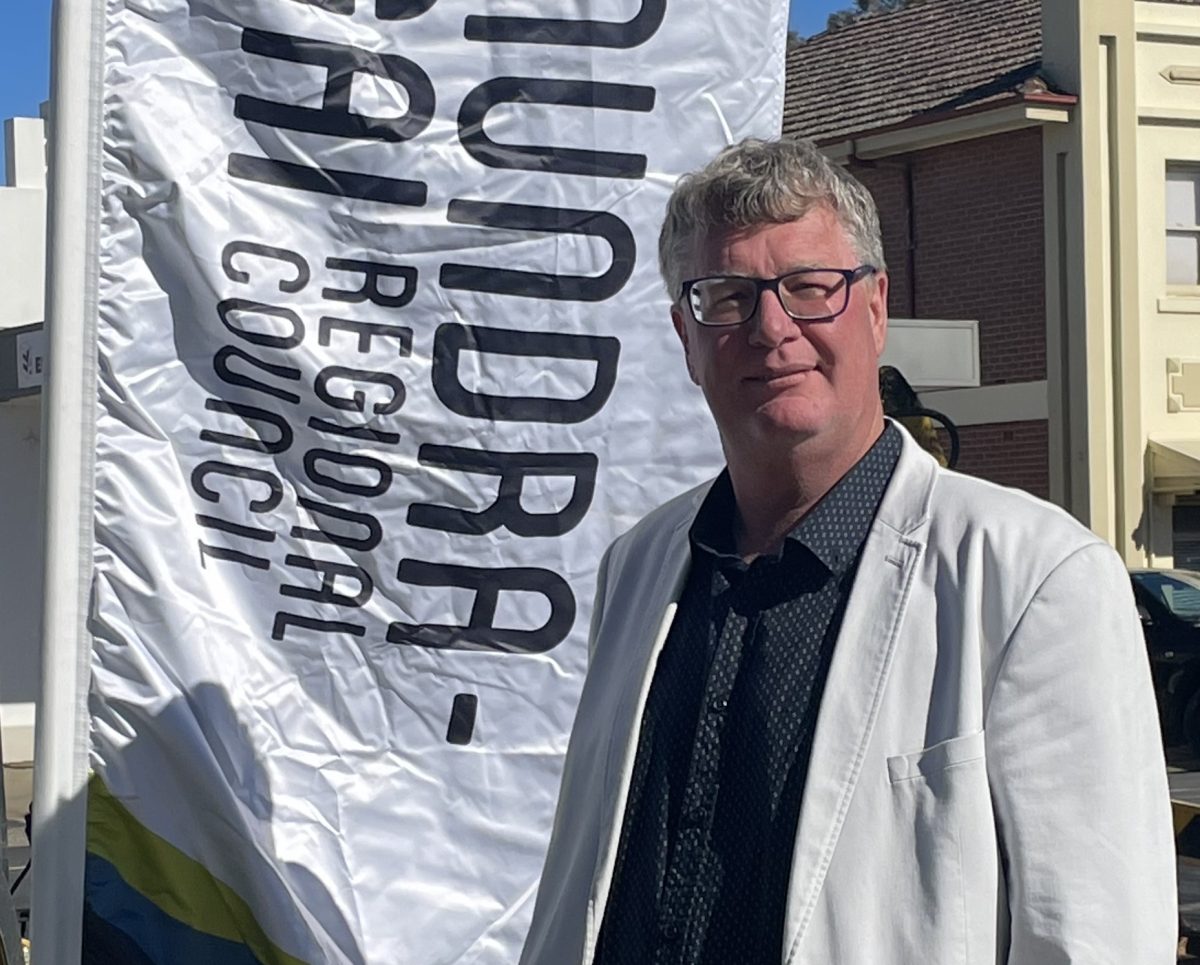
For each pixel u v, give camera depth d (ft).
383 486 10.68
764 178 7.25
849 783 6.67
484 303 10.94
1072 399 61.77
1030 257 63.05
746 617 7.33
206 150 10.27
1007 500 6.91
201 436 10.23
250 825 10.07
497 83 11.01
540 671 10.92
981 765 6.51
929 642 6.75
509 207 11.01
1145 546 62.34
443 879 10.59
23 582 43.16
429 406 10.78
